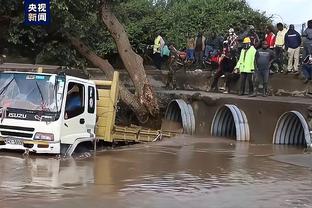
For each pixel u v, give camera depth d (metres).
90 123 13.09
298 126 15.84
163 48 29.58
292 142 15.86
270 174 10.07
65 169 9.98
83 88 12.78
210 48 26.44
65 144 12.06
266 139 16.23
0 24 18.66
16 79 12.34
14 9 18.05
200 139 16.70
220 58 23.11
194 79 25.44
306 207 7.39
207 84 24.64
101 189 8.18
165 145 14.84
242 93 20.17
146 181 9.01
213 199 7.77
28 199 7.32
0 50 20.09
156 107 20.19
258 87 20.31
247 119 17.02
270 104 16.33
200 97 19.52
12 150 11.98
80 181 8.78
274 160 12.00
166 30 34.28
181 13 35.09
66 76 12.09
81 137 12.62
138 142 16.19
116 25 19.89
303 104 15.30
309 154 13.16
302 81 19.61
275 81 20.70
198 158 12.14
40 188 8.08
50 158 11.46
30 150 11.71
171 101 20.02
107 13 19.64
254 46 20.97
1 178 8.78
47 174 9.34
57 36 19.45
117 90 14.77
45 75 12.20
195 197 7.87
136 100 20.09
